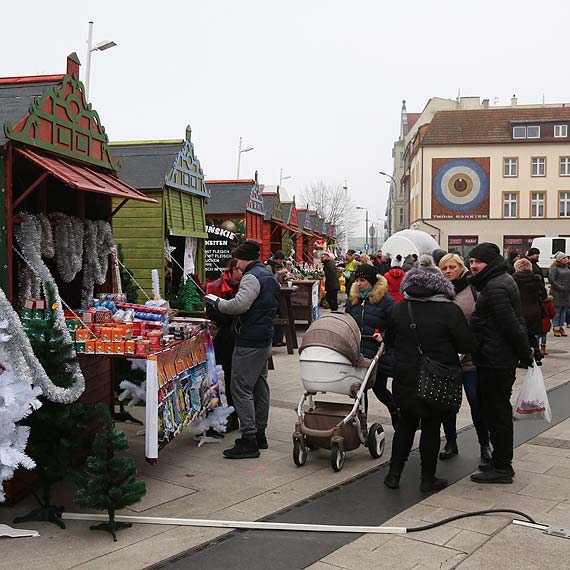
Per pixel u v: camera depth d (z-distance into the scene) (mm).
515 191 48688
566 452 6559
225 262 8180
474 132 49219
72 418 4777
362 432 6359
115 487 4465
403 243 24516
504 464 5676
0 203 4953
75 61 5914
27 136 5086
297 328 16703
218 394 7020
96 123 6262
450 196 49250
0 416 4367
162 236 10000
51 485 4988
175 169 10461
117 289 7125
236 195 17719
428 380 5254
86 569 4047
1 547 4367
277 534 4582
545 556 4199
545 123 48250
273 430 7445
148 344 5211
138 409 8367
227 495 5363
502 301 5508
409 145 63281
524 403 6242
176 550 4320
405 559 4176
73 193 6711
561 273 15727
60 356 4855
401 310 5484
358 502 5215
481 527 4676
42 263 5207
